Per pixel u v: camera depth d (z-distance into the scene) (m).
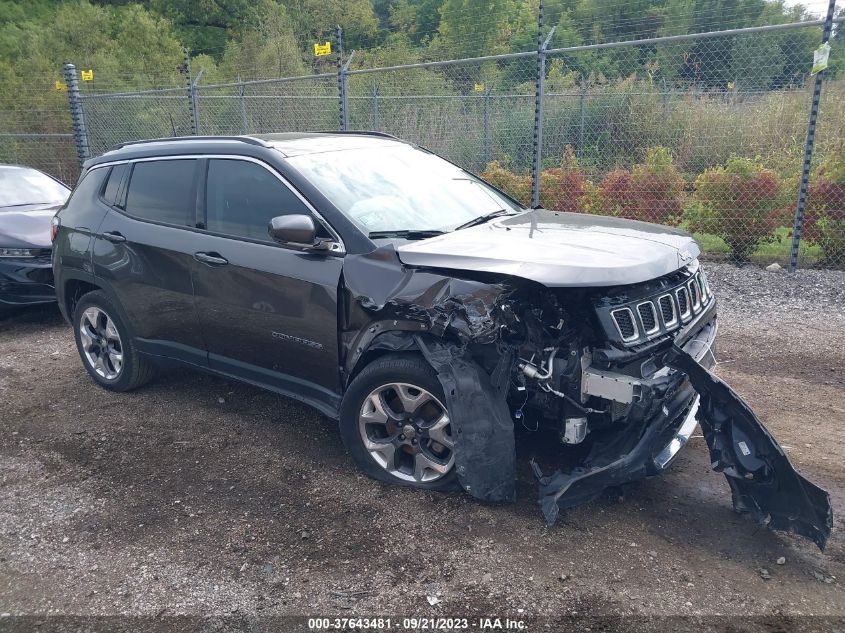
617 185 9.67
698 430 4.39
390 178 4.46
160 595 3.04
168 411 5.03
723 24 12.44
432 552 3.25
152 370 5.34
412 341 3.55
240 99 15.63
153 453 4.39
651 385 3.18
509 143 13.51
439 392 3.51
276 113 16.59
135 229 4.81
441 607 2.90
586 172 10.93
